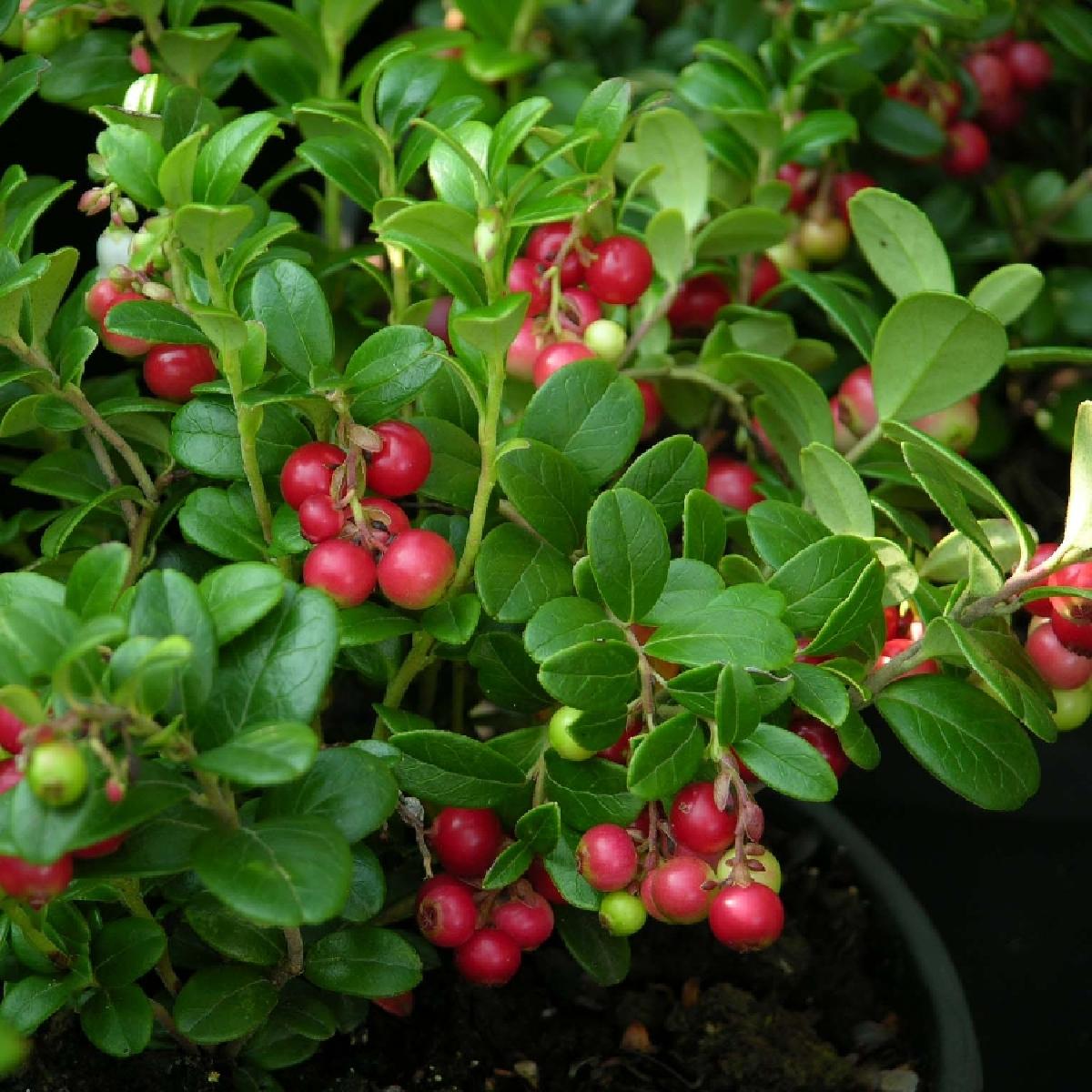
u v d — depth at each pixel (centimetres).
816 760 40
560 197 41
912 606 43
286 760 37
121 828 37
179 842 38
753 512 43
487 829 42
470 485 42
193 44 49
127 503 43
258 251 41
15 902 39
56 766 36
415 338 40
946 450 41
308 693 38
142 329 41
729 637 40
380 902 41
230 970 41
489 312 39
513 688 42
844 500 43
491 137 41
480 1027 45
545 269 44
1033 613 42
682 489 42
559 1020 46
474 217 41
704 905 40
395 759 41
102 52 49
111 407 43
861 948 47
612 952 43
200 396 42
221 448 42
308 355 41
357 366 40
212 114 42
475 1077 45
